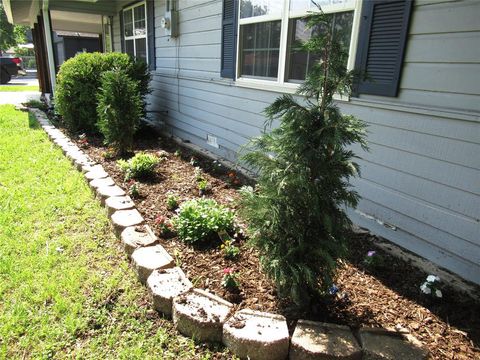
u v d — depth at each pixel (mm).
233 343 1919
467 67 2316
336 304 2201
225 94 5223
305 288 2115
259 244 2125
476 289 2354
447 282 2428
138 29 8430
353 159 3197
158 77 7617
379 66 2844
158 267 2451
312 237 2062
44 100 11148
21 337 2035
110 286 2424
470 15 2250
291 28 3785
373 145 3018
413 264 2654
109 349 1972
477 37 2242
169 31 6543
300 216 2018
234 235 2939
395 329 1964
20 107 10031
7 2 10086
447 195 2535
